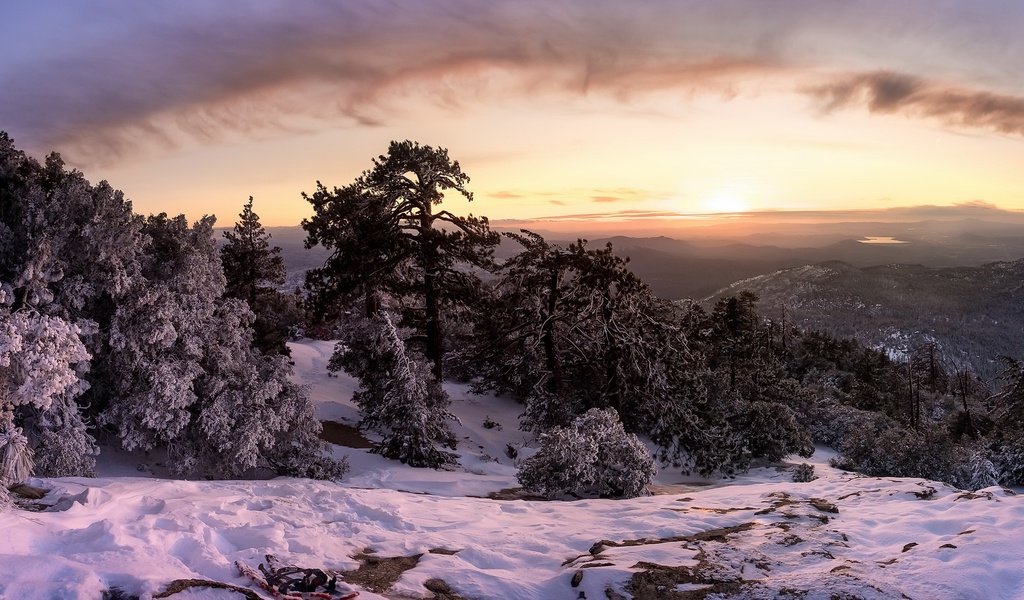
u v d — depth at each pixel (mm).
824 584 6391
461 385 37719
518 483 17766
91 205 15867
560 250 28109
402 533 8789
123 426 15625
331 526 8719
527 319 29203
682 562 7469
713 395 31250
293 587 5918
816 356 68562
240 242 33344
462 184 28438
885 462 29016
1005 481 27094
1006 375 44750
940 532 8547
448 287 28219
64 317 15133
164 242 17719
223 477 16875
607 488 16328
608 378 28344
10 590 4566
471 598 6461
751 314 44062
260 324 31234
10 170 16422
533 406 27031
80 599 4633
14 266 15375
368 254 27641
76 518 7168
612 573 6926
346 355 24547
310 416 17734
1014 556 7004
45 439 14320
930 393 73375
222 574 6055
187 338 16484
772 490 12680
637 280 27547
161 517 7383
